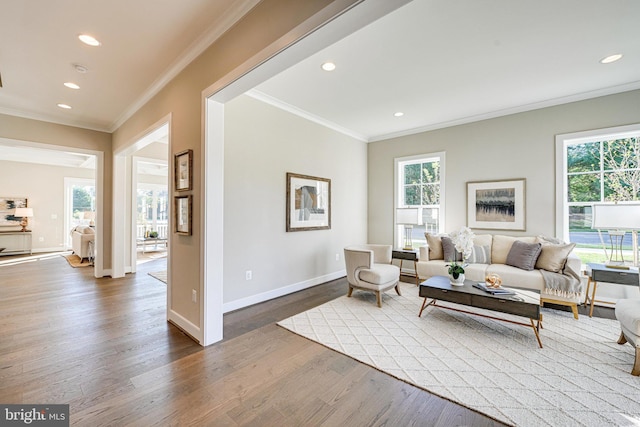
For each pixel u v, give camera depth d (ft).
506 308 8.36
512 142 14.14
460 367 7.10
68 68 9.65
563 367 7.08
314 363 7.30
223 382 6.45
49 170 26.71
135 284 14.92
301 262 14.39
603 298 11.61
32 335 8.72
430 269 13.55
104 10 6.88
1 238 23.71
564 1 6.82
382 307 11.57
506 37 8.25
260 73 6.86
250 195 11.97
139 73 10.01
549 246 11.57
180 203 9.41
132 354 7.65
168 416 5.36
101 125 15.83
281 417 5.38
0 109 13.03
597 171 12.44
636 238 11.00
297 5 5.61
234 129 11.41
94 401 5.74
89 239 20.86
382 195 18.70
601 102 12.03
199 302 8.40
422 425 5.20
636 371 6.70
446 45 8.63
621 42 8.55
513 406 5.68
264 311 11.14
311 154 14.99
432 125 16.49
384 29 7.82
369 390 6.22
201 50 8.32
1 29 7.54
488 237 13.91
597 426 5.13
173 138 9.81
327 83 11.19
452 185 15.94
